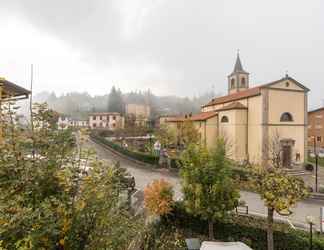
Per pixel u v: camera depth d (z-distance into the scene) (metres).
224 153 10.49
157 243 10.15
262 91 26.02
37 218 2.49
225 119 30.66
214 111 33.81
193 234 11.37
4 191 2.71
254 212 14.17
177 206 12.30
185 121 34.22
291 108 26.89
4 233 2.28
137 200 15.53
